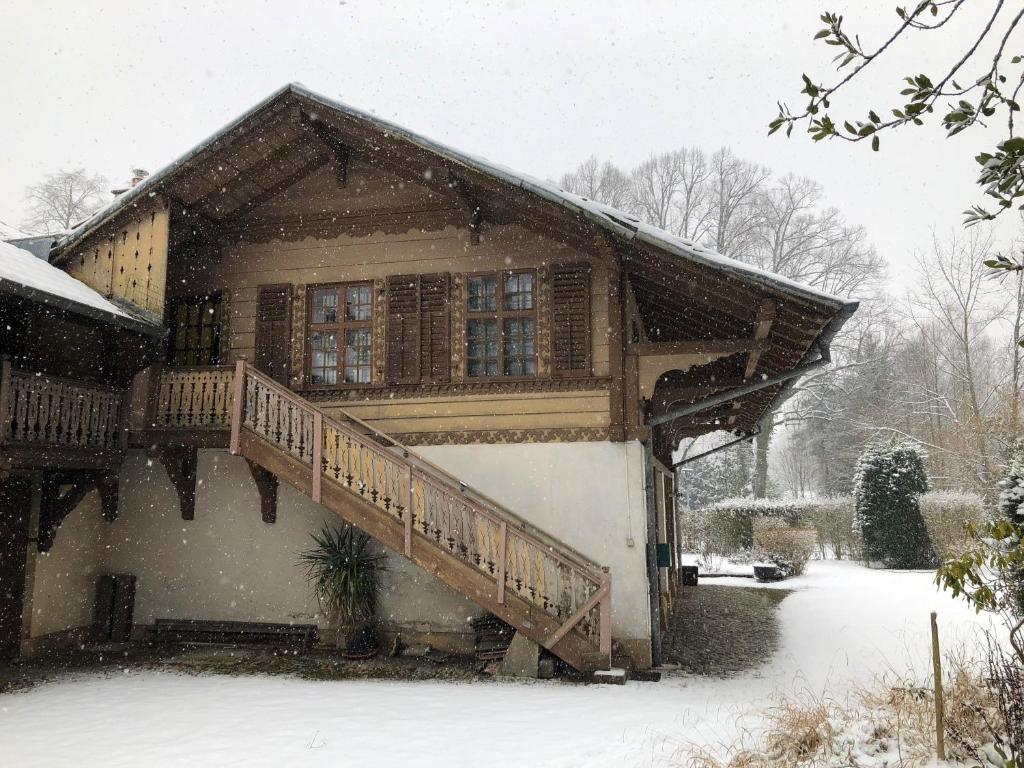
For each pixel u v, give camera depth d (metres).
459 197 10.75
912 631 11.33
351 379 11.52
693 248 9.07
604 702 7.75
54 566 11.09
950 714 5.45
